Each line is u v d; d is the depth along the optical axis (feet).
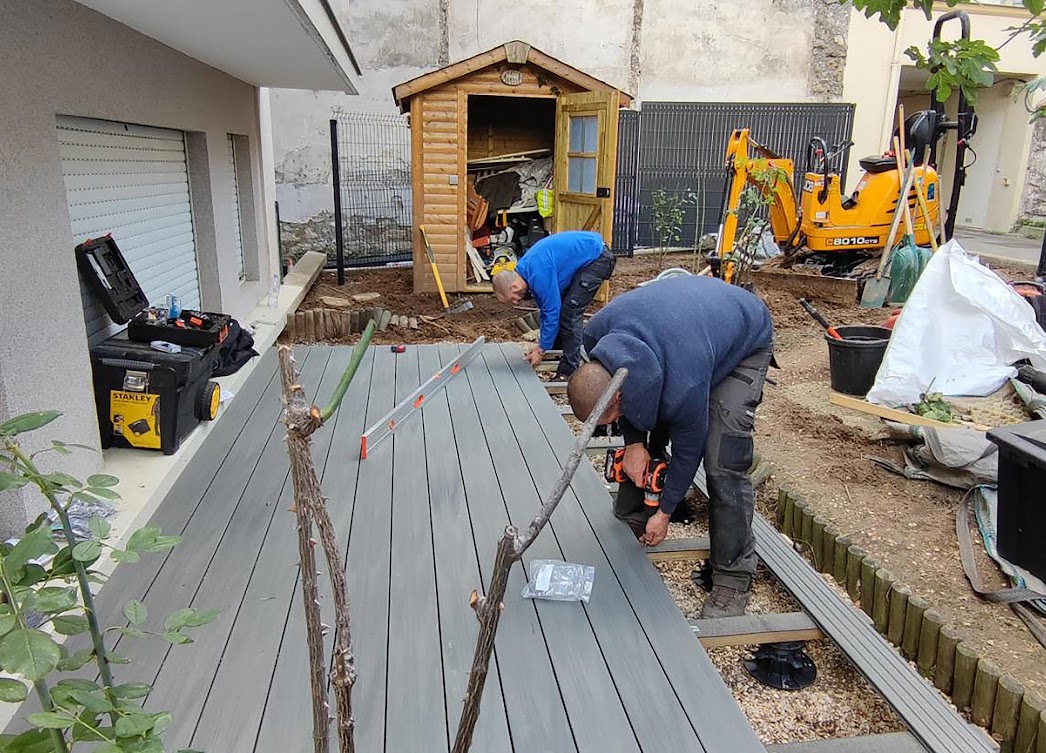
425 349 17.93
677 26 38.34
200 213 17.43
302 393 3.03
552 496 3.10
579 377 7.14
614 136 23.94
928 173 26.73
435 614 7.39
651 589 7.93
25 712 6.04
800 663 8.52
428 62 36.50
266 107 26.12
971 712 7.68
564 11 37.19
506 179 31.53
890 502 11.98
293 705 6.10
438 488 10.21
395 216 37.68
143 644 6.80
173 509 9.45
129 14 11.10
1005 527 9.60
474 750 5.72
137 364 10.78
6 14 8.29
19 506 8.16
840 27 39.58
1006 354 15.69
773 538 10.43
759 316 8.40
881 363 15.85
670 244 39.50
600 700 6.29
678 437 7.86
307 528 3.13
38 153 8.94
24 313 8.47
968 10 40.63
